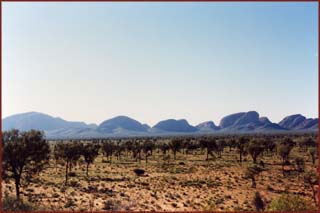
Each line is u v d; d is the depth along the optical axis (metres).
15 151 36.44
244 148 97.81
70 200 39.19
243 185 55.19
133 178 65.44
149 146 114.44
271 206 32.28
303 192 48.31
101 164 96.81
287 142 126.00
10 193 42.84
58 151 66.25
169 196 44.75
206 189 51.59
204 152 140.12
